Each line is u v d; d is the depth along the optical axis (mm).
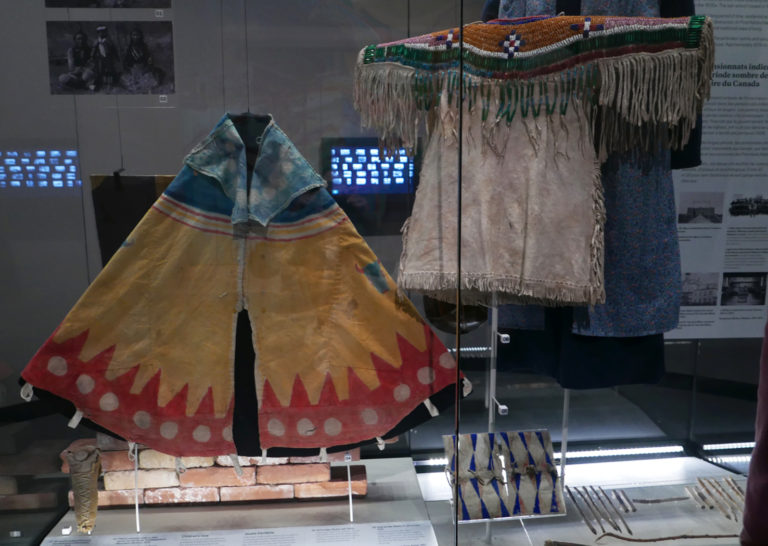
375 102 1312
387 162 1360
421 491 1536
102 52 1310
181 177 1320
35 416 1482
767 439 1006
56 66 1310
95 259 1411
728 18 1471
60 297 1427
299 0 1319
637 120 1229
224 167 1322
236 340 1376
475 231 1318
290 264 1351
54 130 1342
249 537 1457
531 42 1244
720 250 1602
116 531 1483
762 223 1587
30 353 1446
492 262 1325
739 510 1535
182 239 1330
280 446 1433
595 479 1646
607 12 1340
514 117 1281
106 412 1367
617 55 1214
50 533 1483
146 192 1378
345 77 1351
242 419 1406
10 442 1491
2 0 1271
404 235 1370
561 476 1603
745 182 1562
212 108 1348
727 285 1621
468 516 1469
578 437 1675
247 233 1334
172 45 1318
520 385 1554
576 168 1279
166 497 1516
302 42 1334
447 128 1287
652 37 1201
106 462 1484
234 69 1336
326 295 1368
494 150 1298
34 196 1369
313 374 1395
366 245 1356
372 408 1416
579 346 1425
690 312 1631
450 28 1350
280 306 1365
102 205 1379
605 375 1447
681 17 1241
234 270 1345
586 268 1287
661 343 1464
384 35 1345
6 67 1301
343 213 1347
